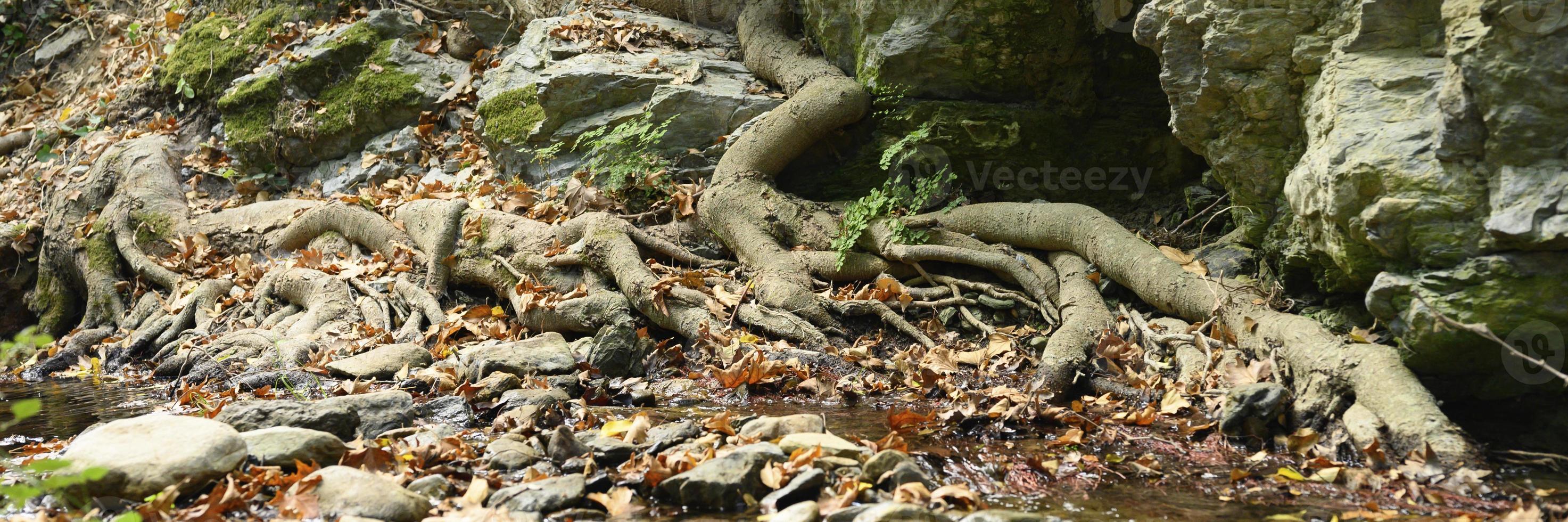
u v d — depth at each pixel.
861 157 6.79
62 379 6.71
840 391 4.79
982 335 5.51
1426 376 3.79
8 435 4.54
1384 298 3.69
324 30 9.19
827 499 3.06
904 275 6.00
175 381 5.81
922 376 4.80
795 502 3.10
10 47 11.27
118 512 3.02
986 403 4.37
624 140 7.02
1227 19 4.48
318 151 8.80
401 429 3.97
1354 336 4.17
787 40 7.62
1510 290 3.37
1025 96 6.46
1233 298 4.82
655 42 8.07
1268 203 4.86
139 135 9.30
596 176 7.21
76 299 8.70
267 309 7.16
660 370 5.42
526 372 5.05
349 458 3.42
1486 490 3.15
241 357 6.03
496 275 6.66
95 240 8.37
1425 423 3.43
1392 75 3.84
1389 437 3.50
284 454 3.37
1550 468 3.43
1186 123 4.92
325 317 6.62
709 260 6.47
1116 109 6.42
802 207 6.38
